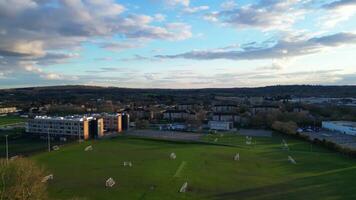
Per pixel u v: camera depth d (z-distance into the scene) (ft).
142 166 358.02
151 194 261.65
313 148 461.78
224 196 256.93
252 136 580.30
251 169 343.46
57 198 250.78
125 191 269.44
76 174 323.37
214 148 463.83
